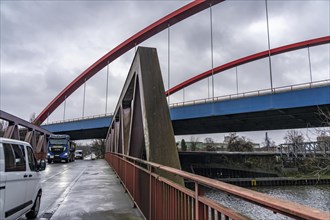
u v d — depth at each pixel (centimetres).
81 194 1065
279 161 5541
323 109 3091
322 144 2808
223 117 3847
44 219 689
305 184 4503
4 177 502
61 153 3975
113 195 1038
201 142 10369
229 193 235
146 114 744
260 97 3325
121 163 1407
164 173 562
